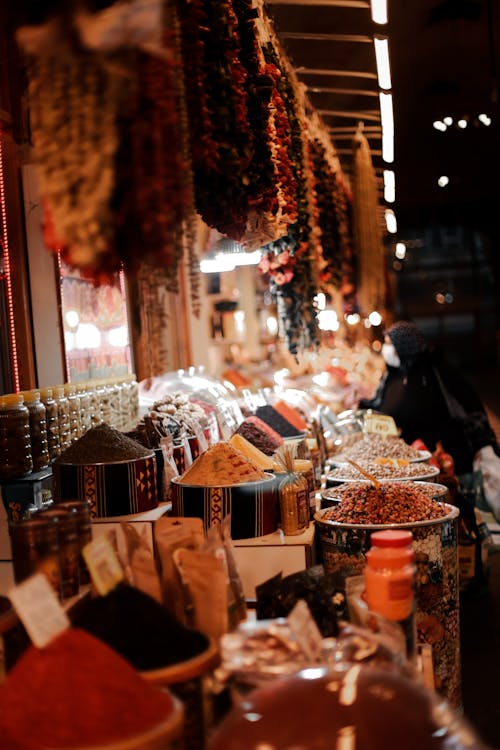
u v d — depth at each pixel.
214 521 2.97
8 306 3.83
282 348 10.38
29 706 1.55
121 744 1.49
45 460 3.42
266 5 3.81
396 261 30.38
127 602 1.94
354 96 9.62
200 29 2.49
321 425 5.31
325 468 4.59
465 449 6.13
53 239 1.70
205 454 3.12
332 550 3.25
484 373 27.86
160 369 2.31
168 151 1.86
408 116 13.24
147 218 1.71
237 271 10.89
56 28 1.67
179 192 1.87
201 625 2.17
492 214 23.48
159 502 3.31
